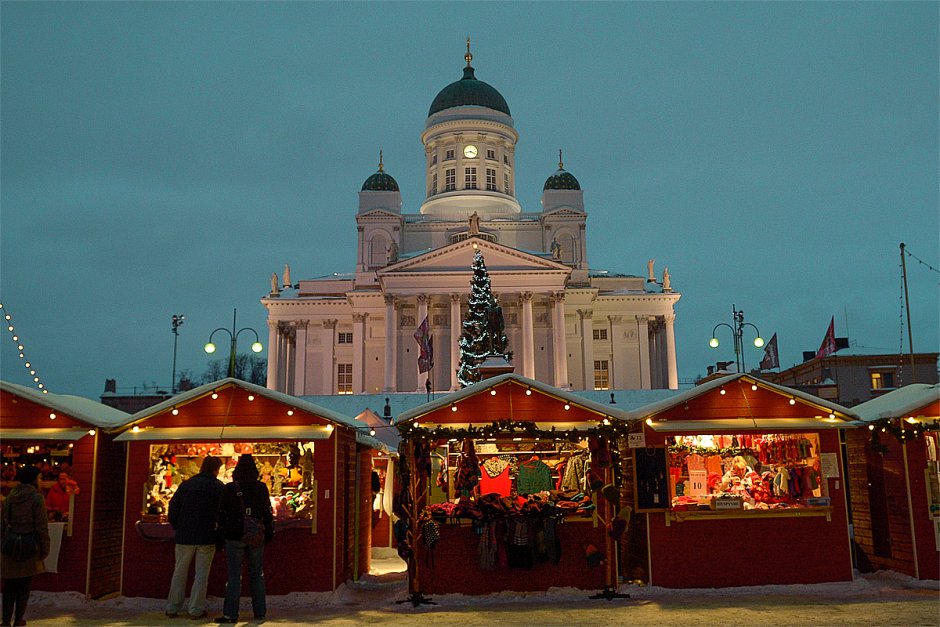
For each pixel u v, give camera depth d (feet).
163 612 45.01
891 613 41.60
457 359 226.58
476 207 278.46
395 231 260.42
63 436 48.14
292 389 270.87
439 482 55.67
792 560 49.78
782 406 51.70
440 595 47.93
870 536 56.39
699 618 41.04
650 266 275.39
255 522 42.78
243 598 47.85
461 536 48.67
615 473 48.91
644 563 50.34
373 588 54.60
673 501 51.37
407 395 181.37
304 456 50.75
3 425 49.47
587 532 48.83
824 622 39.58
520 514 47.78
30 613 44.34
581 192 265.75
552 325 237.04
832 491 50.57
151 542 48.70
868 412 56.54
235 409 50.19
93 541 48.34
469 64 307.99
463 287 230.07
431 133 290.76
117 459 51.93
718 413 51.37
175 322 221.87
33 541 37.93
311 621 41.93
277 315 259.60
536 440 52.85
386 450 70.23
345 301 258.57
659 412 50.37
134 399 193.67
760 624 39.34
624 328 257.96
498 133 290.15
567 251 261.24
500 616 42.47
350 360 259.19
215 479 44.04
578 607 44.83
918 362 207.51
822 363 210.18
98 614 44.14
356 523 59.00
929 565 50.67
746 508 50.65
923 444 51.72
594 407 49.62
